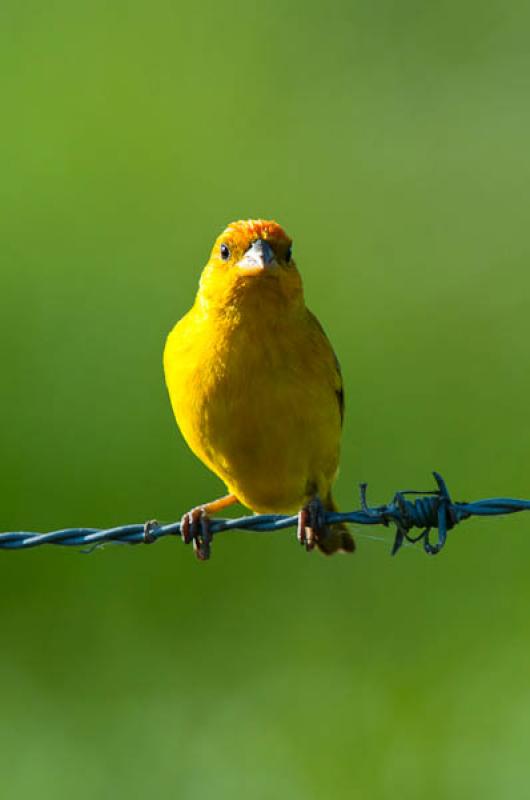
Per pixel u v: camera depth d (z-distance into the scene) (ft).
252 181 57.93
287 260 31.63
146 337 48.91
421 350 51.11
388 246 55.83
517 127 61.00
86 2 63.05
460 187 58.23
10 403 46.26
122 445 45.24
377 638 42.04
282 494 32.65
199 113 59.98
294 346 31.07
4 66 60.18
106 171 56.54
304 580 42.78
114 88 60.08
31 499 44.11
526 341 51.34
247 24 64.28
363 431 47.47
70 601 42.57
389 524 27.89
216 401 31.17
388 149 59.77
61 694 41.81
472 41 65.72
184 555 42.91
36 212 54.03
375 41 65.62
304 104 61.57
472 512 27.17
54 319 48.96
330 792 39.58
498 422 48.08
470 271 54.49
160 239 53.67
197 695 41.47
